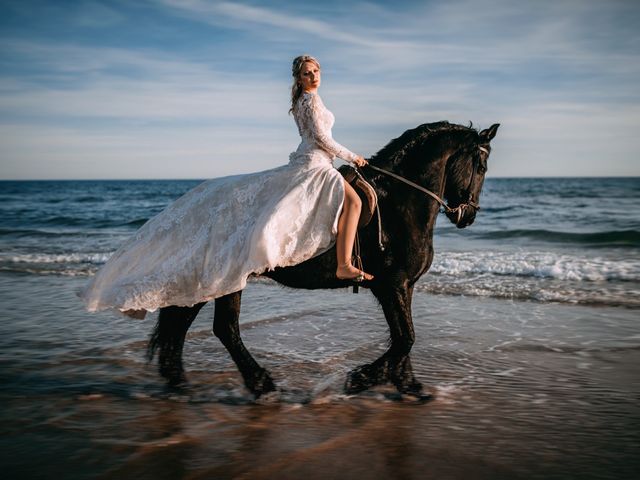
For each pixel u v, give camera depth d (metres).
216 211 4.06
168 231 4.10
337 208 3.98
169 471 3.17
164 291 3.96
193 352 5.64
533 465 3.24
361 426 3.83
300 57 4.19
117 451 3.42
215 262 3.92
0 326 6.59
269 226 3.81
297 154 4.19
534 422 3.87
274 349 5.70
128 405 4.21
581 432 3.70
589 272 9.48
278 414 4.05
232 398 4.38
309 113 4.03
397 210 4.37
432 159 4.52
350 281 4.27
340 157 4.13
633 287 8.44
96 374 4.92
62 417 3.95
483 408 4.14
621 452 3.40
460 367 5.11
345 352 5.57
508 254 12.06
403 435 3.67
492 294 8.16
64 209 32.66
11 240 16.08
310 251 3.97
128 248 4.09
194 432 3.71
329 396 4.42
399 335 4.53
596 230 17.64
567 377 4.80
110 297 3.96
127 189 85.12
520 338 5.97
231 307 4.27
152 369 5.07
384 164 4.48
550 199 39.50
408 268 4.41
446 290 8.46
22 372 4.95
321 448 3.47
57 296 8.36
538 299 7.82
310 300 8.13
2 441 3.55
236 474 3.14
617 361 5.18
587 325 6.45
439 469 3.20
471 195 4.70
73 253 13.12
